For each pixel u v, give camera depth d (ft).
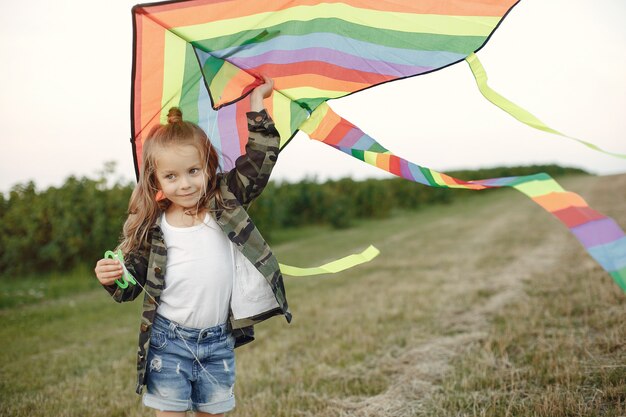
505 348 14.17
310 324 19.30
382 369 13.75
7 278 31.45
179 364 7.49
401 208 89.86
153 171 7.56
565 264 26.81
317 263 36.94
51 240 32.45
